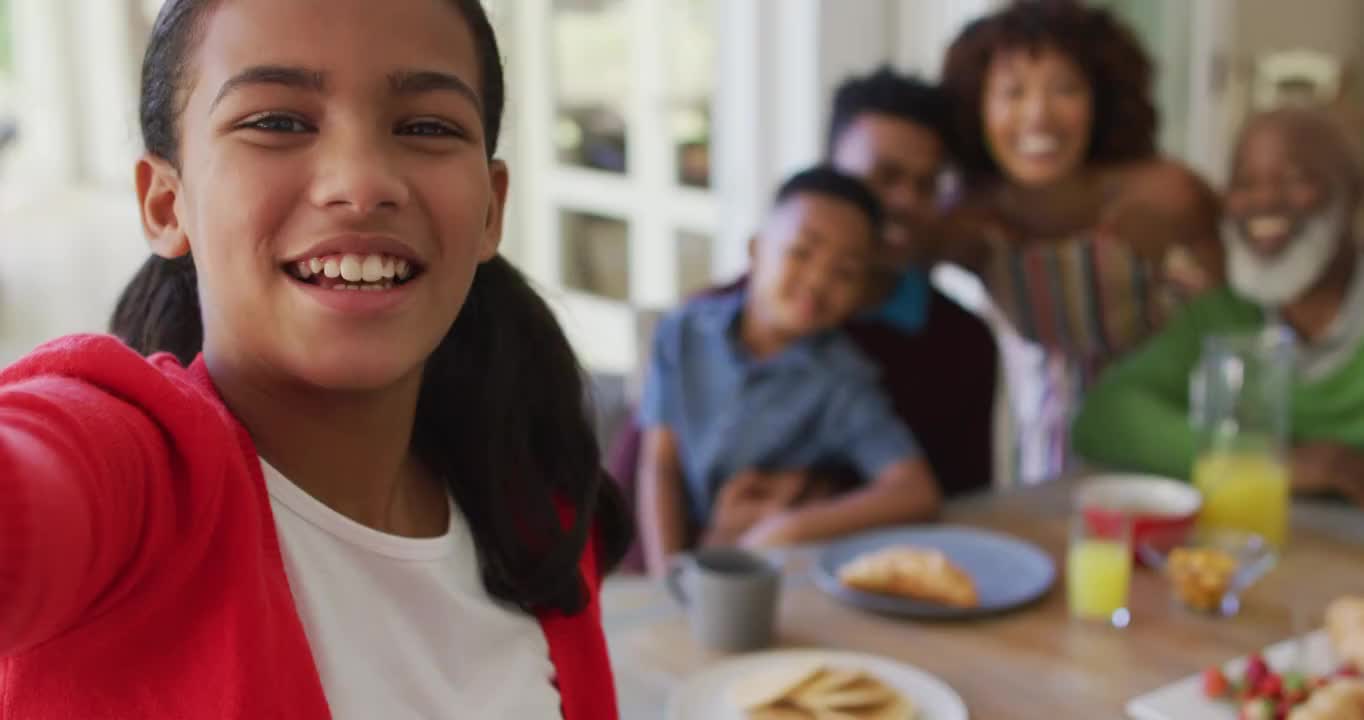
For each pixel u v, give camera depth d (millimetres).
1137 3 3096
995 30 1928
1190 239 1985
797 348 1740
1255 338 1526
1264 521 1491
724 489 1722
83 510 429
